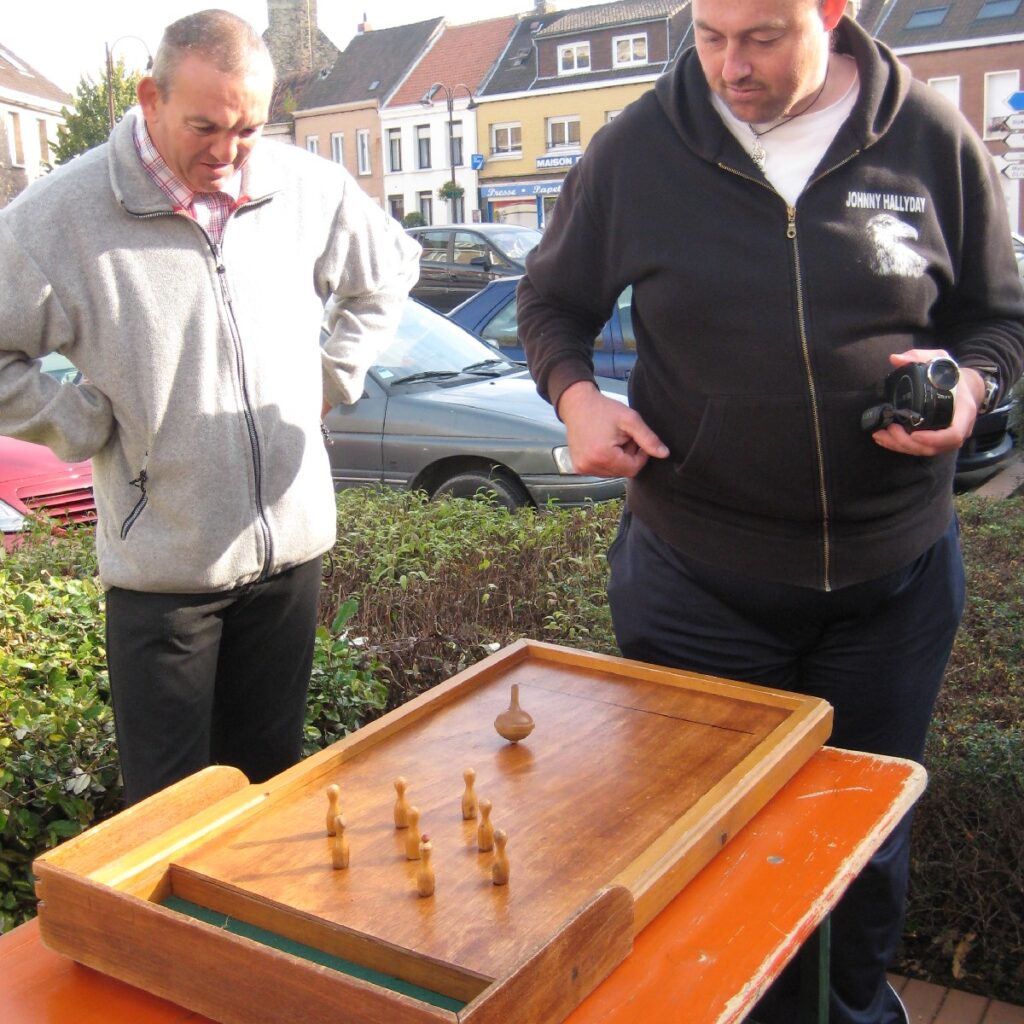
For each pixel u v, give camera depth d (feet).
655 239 6.72
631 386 7.38
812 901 4.89
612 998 4.36
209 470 7.42
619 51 142.41
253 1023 4.32
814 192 6.40
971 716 10.28
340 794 5.60
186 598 7.55
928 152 6.56
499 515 16.39
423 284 42.11
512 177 153.48
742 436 6.59
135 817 5.25
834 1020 7.27
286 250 7.79
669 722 6.28
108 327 7.19
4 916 8.61
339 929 4.59
